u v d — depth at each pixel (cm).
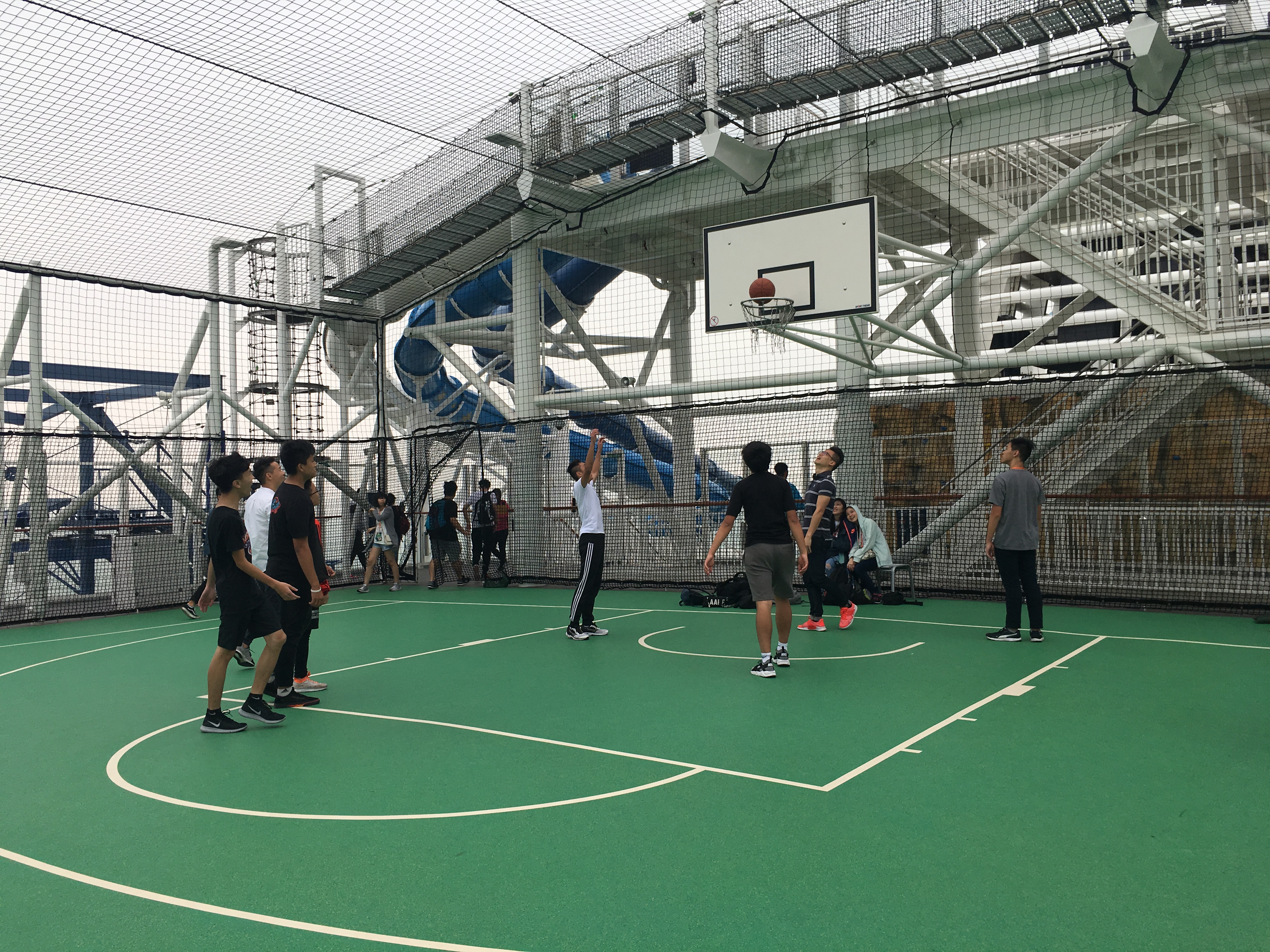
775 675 723
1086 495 1373
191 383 1966
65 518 1355
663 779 470
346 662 837
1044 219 1272
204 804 449
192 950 297
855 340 1217
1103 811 406
